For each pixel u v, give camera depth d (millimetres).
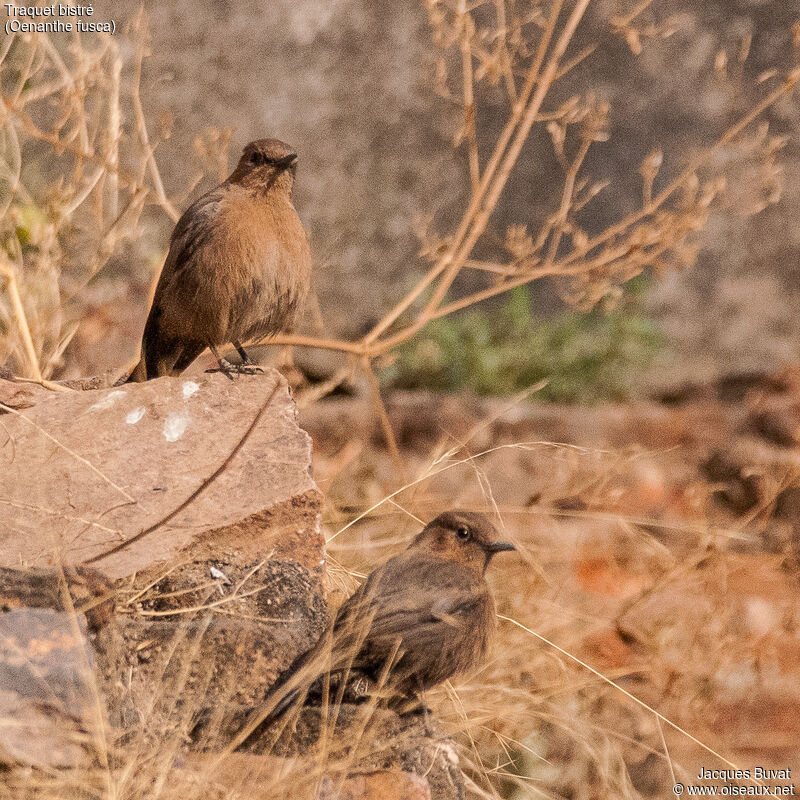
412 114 26000
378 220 26047
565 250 26250
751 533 15688
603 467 11477
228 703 5809
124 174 11273
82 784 4535
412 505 10758
